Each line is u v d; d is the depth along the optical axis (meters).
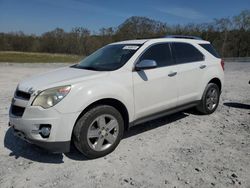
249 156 4.06
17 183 3.31
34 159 3.96
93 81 3.89
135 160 3.92
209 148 4.36
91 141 3.93
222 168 3.68
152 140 4.69
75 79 3.85
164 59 4.95
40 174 3.53
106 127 4.00
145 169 3.65
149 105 4.61
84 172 3.58
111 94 3.97
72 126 3.63
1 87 9.80
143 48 4.67
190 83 5.39
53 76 4.15
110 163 3.83
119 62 4.46
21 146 4.42
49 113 3.52
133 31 42.56
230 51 45.00
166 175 3.50
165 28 42.72
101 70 4.33
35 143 3.64
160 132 5.08
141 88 4.42
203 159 3.96
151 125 5.48
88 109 3.84
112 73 4.15
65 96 3.59
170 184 3.29
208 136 4.90
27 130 3.63
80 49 48.12
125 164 3.80
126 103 4.21
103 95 3.87
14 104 3.87
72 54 48.06
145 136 4.88
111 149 4.11
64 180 3.39
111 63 4.52
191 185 3.27
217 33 45.00
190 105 5.57
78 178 3.44
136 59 4.48
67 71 4.50
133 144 4.50
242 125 5.55
